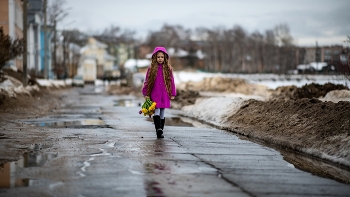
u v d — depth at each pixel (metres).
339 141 12.13
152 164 10.59
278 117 16.78
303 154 12.80
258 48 181.75
